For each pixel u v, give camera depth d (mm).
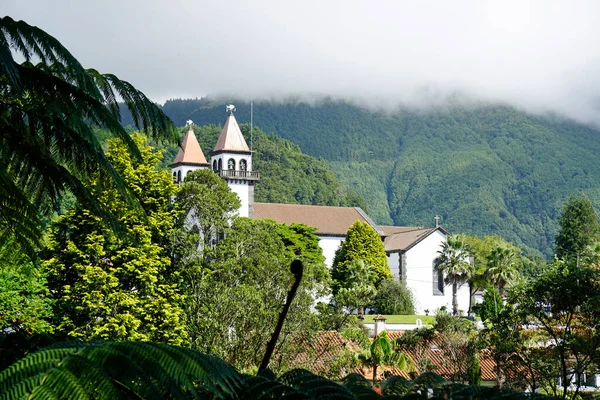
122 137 9531
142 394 3479
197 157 105312
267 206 120188
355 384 5039
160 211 47438
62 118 8969
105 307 41938
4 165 9125
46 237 43938
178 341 41125
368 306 102438
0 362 5508
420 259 115875
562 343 27375
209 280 40906
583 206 134750
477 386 4570
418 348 44594
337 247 118688
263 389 4027
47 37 8797
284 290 36781
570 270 28125
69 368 3301
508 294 30469
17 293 33562
